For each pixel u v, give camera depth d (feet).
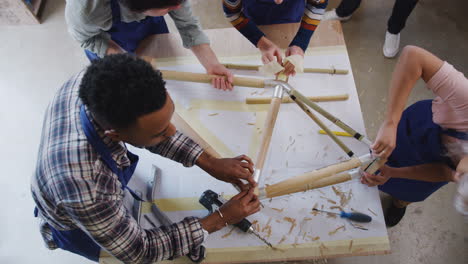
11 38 9.58
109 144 3.08
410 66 3.80
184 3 4.58
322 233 4.04
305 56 5.32
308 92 5.03
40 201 3.22
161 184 4.43
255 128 4.73
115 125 2.63
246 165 3.94
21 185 7.78
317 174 4.06
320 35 5.50
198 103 4.96
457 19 8.99
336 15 9.02
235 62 5.34
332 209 4.17
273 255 3.96
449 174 4.15
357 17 9.24
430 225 6.82
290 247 3.98
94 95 2.48
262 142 4.23
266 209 4.21
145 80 2.48
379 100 8.16
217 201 4.14
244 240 4.03
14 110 8.63
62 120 3.06
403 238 6.75
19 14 9.42
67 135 2.98
